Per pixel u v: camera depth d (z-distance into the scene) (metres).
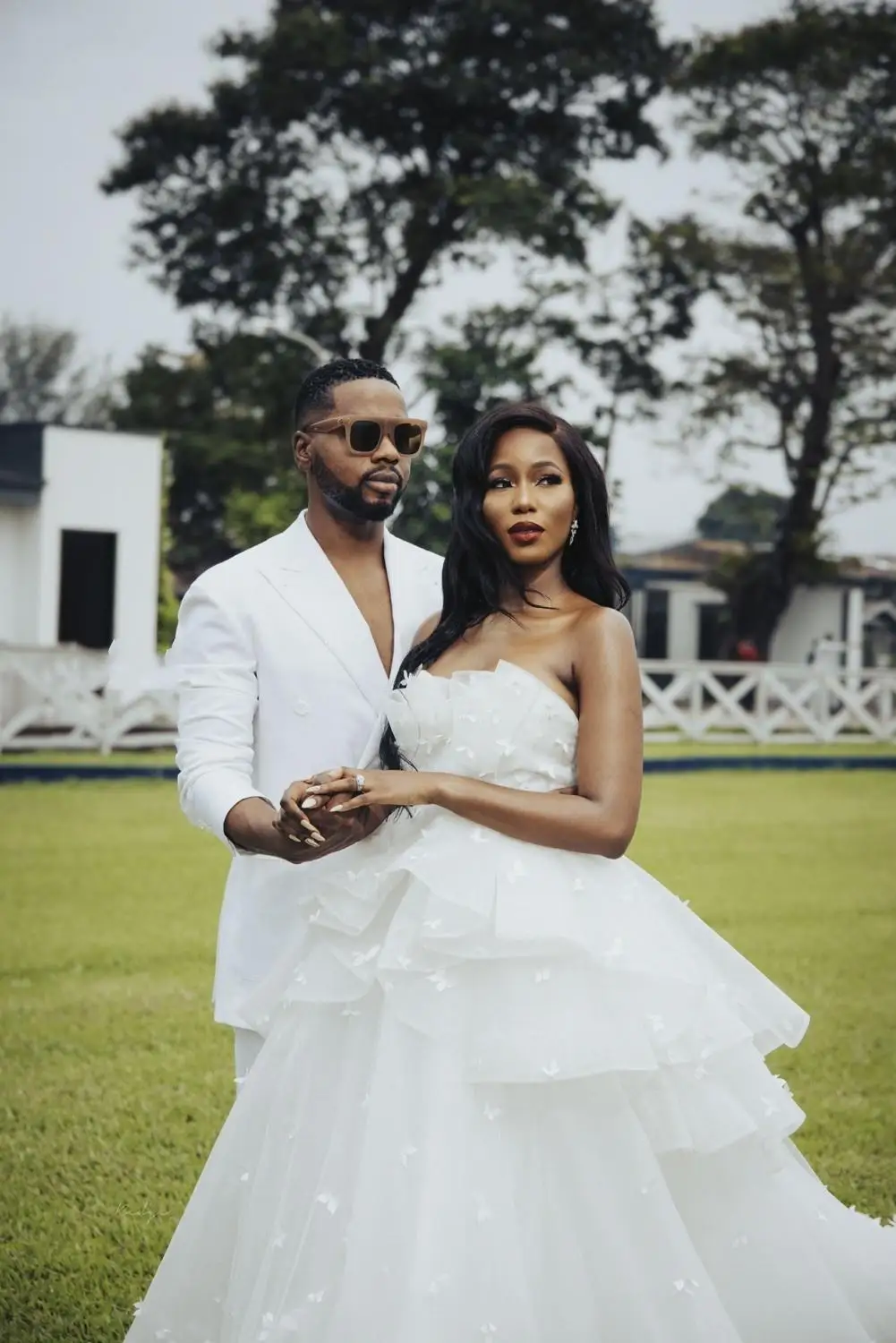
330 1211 2.84
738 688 22.06
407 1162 2.78
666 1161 3.01
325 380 3.69
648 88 33.44
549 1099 2.87
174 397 33.94
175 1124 5.13
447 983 2.89
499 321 32.00
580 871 3.03
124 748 18.41
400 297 33.22
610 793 3.02
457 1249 2.72
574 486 3.25
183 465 32.91
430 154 33.59
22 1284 3.94
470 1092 2.84
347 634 3.57
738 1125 2.94
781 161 33.22
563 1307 2.77
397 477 3.61
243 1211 3.08
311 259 33.03
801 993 6.87
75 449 22.67
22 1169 4.72
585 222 32.94
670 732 22.25
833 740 22.53
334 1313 2.73
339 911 3.04
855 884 9.80
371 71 32.34
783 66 32.16
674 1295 2.79
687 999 2.93
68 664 17.95
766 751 20.62
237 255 33.47
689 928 3.18
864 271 33.22
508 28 32.72
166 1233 4.25
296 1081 3.05
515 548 3.21
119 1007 6.64
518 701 3.09
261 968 3.47
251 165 33.56
